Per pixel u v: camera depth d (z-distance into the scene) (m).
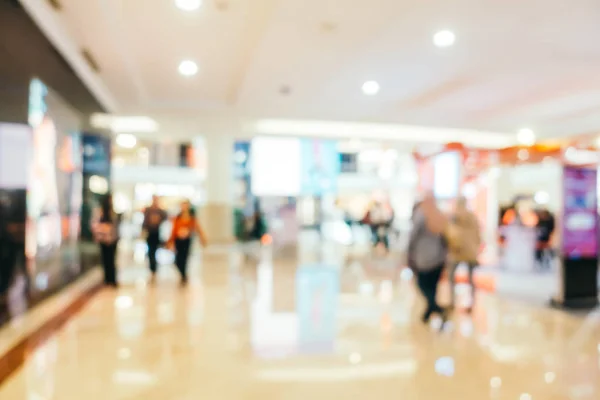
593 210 6.33
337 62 7.48
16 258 5.18
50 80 6.04
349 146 16.61
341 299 6.52
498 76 8.22
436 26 5.89
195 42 6.68
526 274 9.16
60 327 4.98
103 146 9.16
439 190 8.45
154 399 3.15
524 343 4.50
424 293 5.02
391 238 16.20
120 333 4.76
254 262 10.94
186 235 7.70
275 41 6.48
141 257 12.30
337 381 3.51
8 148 5.01
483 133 12.30
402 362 3.94
